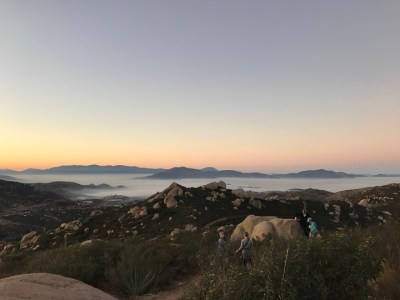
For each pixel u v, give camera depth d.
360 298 6.27
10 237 110.75
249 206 52.22
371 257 6.51
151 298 12.01
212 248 17.09
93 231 46.62
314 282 6.01
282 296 5.73
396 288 7.25
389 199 83.31
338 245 6.55
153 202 52.12
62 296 5.89
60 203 193.38
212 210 48.78
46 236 50.31
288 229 22.83
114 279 12.77
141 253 15.49
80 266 13.34
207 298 6.54
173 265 15.65
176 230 33.22
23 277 6.58
